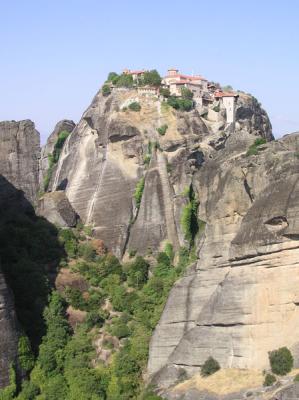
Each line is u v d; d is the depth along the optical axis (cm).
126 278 15812
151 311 14788
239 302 12569
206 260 13538
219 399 11938
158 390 13100
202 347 12988
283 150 13225
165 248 16200
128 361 13762
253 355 12312
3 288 13412
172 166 16750
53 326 14425
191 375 13050
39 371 13638
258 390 11725
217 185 13838
